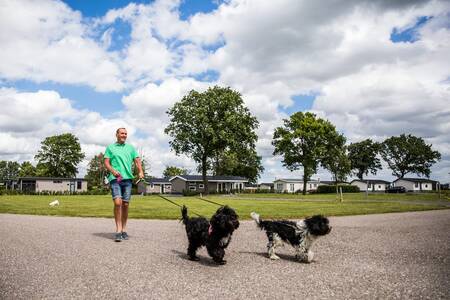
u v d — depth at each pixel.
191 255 7.38
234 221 6.85
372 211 21.22
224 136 61.25
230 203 32.19
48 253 7.70
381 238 10.32
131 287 5.39
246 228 12.66
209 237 7.00
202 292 5.18
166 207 24.25
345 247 8.88
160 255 7.70
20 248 8.25
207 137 63.62
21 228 11.96
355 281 5.78
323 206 26.86
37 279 5.75
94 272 6.19
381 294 5.11
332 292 5.20
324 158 73.50
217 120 63.78
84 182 83.75
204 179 65.69
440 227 13.00
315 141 71.00
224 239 6.98
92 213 18.47
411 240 9.94
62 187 81.19
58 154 96.81
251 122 65.44
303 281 5.79
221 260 7.00
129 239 9.71
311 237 7.22
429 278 5.94
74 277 5.88
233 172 103.62
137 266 6.67
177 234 10.86
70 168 97.94
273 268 6.72
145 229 12.01
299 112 73.75
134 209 21.75
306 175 71.62
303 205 28.62
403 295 5.06
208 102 63.19
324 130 71.38
